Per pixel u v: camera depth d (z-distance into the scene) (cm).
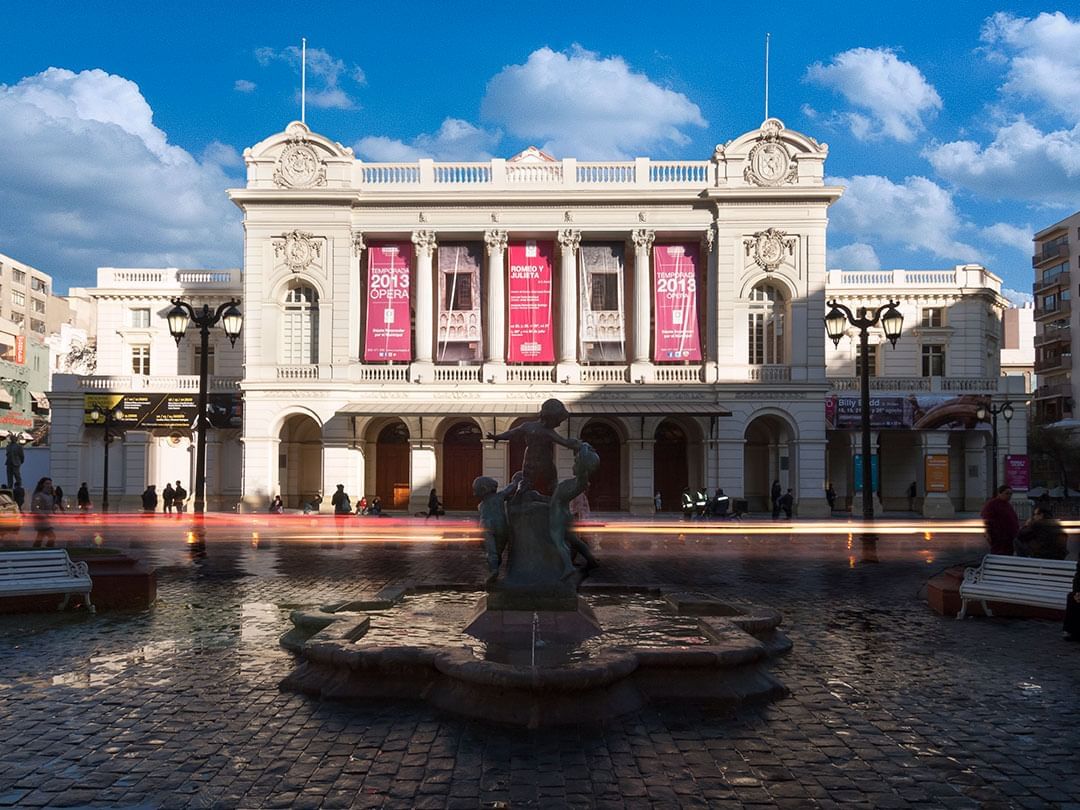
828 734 802
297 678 945
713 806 635
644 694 884
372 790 656
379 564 2227
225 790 657
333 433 4553
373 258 4684
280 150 4638
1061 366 8381
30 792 652
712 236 4631
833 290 5684
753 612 1204
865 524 2425
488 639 1014
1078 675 1035
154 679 981
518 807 628
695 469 4822
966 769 716
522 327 4681
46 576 1427
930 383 5175
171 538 3027
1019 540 1568
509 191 4597
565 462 4675
